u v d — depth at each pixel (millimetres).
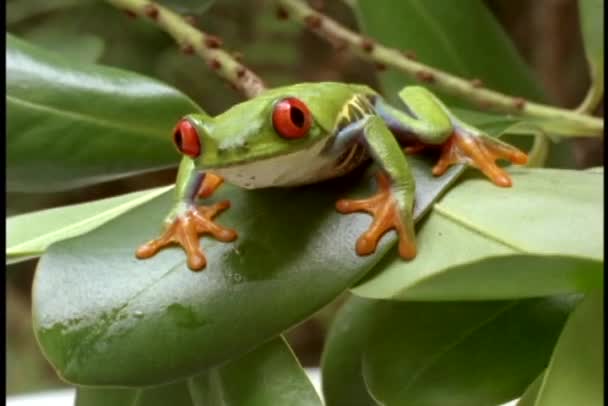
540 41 635
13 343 822
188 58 707
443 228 369
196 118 364
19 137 405
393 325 402
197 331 366
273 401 374
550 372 359
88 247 380
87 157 409
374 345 401
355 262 368
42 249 391
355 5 484
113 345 365
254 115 365
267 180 374
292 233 376
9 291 859
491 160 380
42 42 551
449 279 354
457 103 469
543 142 448
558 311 393
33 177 410
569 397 357
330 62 735
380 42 477
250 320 366
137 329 366
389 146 375
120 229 385
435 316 399
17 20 657
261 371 376
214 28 723
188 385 390
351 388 415
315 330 788
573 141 587
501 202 370
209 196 389
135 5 431
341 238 372
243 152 363
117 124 409
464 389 392
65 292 372
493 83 475
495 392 391
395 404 394
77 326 368
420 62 475
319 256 371
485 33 476
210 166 363
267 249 374
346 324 416
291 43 733
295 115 363
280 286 369
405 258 367
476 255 360
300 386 375
